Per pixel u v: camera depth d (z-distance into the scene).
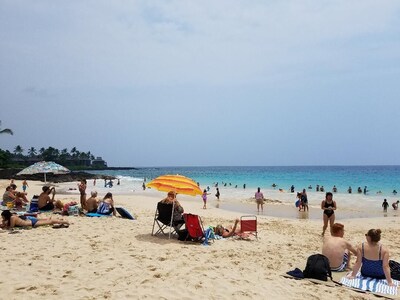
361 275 6.71
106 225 11.66
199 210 22.09
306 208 23.36
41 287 5.67
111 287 5.74
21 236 9.50
